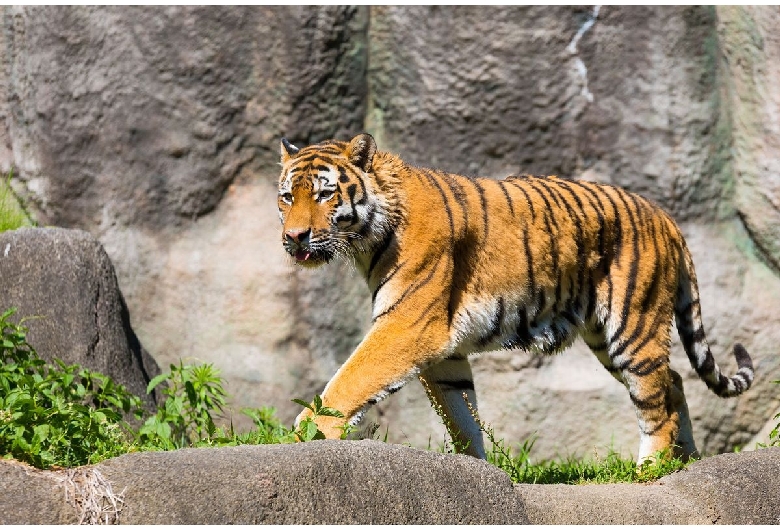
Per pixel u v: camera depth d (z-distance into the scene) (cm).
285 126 1306
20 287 1130
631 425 1273
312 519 689
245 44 1304
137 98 1309
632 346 1022
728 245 1295
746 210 1289
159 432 898
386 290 946
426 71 1302
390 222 944
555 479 1004
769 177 1272
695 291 1091
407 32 1309
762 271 1298
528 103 1288
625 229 1030
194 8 1304
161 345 1306
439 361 958
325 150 954
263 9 1302
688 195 1287
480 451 1016
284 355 1300
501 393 1298
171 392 1011
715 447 1284
